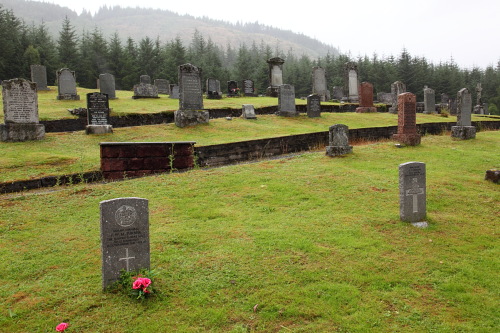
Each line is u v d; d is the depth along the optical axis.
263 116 21.77
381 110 29.86
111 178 11.17
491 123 24.86
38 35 54.31
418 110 31.11
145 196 9.40
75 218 8.12
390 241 7.00
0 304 5.03
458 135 16.86
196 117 18.14
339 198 9.29
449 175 11.27
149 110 21.22
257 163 12.63
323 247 6.62
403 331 4.59
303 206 8.77
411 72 65.94
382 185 10.17
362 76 66.31
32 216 8.15
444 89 65.62
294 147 15.79
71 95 24.14
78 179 10.78
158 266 5.96
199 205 8.83
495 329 4.66
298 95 67.31
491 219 8.26
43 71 28.98
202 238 6.99
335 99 39.81
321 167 11.92
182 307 4.98
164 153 11.80
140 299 5.07
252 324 4.66
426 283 5.67
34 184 10.23
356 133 17.41
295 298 5.14
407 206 7.86
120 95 31.67
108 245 5.30
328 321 4.74
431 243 6.97
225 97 32.25
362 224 7.73
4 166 11.35
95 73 52.22
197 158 12.73
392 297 5.27
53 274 5.82
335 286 5.43
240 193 9.62
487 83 72.38
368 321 4.75
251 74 63.44
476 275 5.91
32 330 4.52
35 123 14.95
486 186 10.29
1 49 42.72
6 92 14.39
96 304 4.99
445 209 8.73
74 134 16.06
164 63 55.78
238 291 5.31
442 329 4.64
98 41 55.25
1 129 14.33
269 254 6.34
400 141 15.39
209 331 4.53
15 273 5.88
